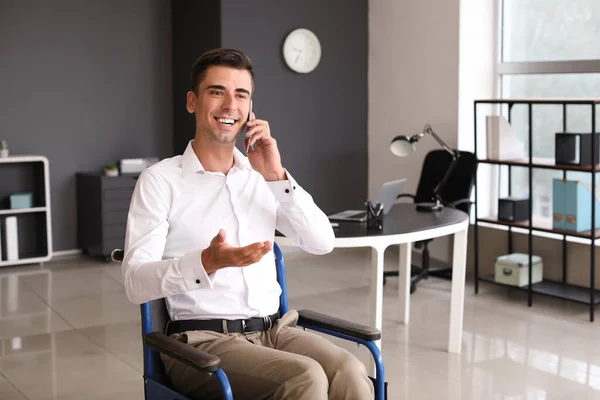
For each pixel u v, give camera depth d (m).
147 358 2.40
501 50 6.32
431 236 3.79
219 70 2.41
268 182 2.54
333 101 7.10
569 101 4.99
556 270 5.59
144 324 2.39
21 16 6.61
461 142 6.30
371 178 7.32
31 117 6.73
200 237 2.46
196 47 6.79
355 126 7.23
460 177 5.71
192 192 2.47
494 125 5.54
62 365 4.16
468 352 4.35
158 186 2.44
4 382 3.93
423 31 6.55
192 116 6.88
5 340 4.59
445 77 6.36
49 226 6.57
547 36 5.96
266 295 2.54
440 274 6.00
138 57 7.09
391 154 7.04
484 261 6.09
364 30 7.18
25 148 6.73
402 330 4.75
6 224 6.43
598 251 5.34
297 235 2.66
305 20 6.87
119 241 6.62
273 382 2.22
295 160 6.96
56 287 5.84
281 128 6.86
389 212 4.27
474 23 6.24
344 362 2.31
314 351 2.37
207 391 2.31
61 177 6.90
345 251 7.00
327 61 7.02
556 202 5.15
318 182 7.11
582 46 5.71
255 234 2.56
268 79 6.75
